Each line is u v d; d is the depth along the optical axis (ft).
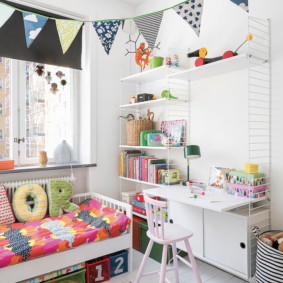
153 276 7.20
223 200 6.17
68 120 10.00
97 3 9.76
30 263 5.86
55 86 9.59
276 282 5.11
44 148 9.45
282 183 6.51
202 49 7.45
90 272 6.77
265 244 5.31
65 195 8.45
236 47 7.39
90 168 9.75
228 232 6.25
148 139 9.00
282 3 6.46
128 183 10.77
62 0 8.93
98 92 9.89
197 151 7.73
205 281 6.86
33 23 6.48
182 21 8.86
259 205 6.90
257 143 6.96
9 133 8.74
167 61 8.05
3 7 6.66
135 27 10.75
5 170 7.95
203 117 8.27
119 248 7.28
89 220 7.61
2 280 5.54
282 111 6.49
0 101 8.60
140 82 10.62
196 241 6.99
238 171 6.88
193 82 8.55
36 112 9.23
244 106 7.25
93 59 9.72
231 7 7.50
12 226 7.19
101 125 9.98
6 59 8.70
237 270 6.08
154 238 5.55
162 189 7.59
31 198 8.39
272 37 6.63
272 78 6.64
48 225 7.26
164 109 9.68
